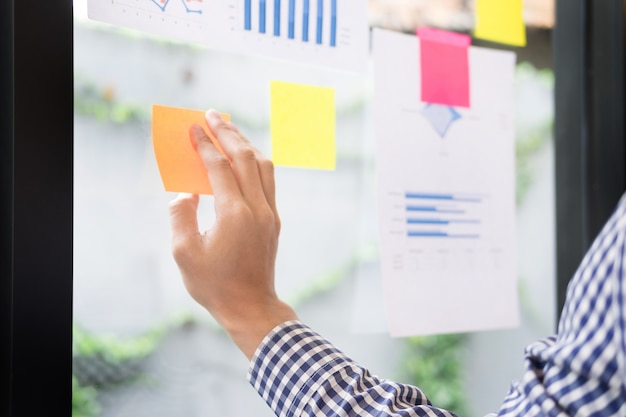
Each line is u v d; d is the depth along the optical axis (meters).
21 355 0.49
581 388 0.36
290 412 0.50
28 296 0.49
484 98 0.75
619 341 0.32
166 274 0.58
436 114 0.72
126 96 0.57
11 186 0.49
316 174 0.65
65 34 0.51
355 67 0.67
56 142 0.51
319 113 0.65
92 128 0.55
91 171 0.55
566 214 0.80
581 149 0.81
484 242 0.75
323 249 0.66
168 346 0.59
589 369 0.35
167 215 0.58
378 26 0.68
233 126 0.60
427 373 0.71
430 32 0.72
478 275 0.74
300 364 0.51
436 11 0.72
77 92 0.54
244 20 0.60
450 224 0.72
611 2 0.80
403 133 0.70
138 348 0.57
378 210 0.68
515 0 0.78
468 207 0.74
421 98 0.71
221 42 0.59
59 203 0.51
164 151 0.56
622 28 0.80
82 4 0.52
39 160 0.50
